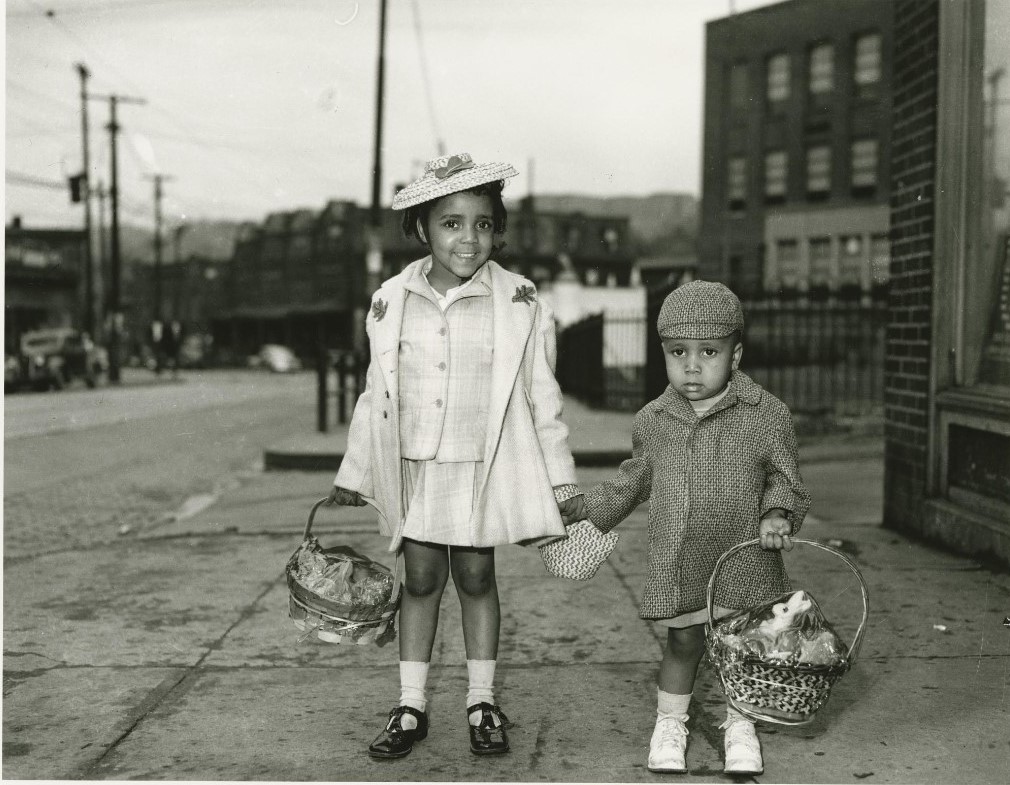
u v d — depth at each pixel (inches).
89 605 175.0
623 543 219.3
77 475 390.3
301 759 109.0
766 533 98.7
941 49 200.2
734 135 1230.9
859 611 158.4
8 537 257.0
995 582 174.1
